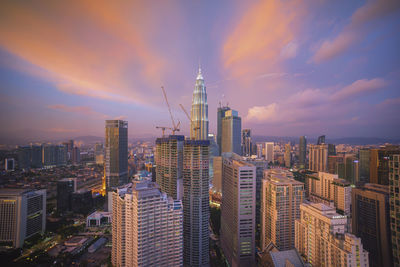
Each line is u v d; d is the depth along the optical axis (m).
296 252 177.62
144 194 183.25
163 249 188.50
